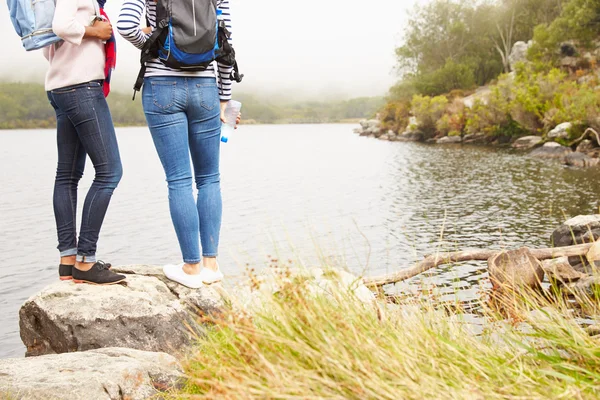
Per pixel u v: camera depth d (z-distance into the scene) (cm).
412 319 304
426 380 226
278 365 242
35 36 372
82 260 403
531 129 3588
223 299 392
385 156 3912
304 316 269
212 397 246
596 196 1623
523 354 276
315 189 2423
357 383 225
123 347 371
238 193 2400
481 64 6738
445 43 6931
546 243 1123
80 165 415
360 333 252
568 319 326
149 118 399
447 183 2216
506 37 6694
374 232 1380
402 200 1912
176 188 407
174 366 346
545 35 4653
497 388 232
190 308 406
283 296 298
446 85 6341
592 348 269
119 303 393
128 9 371
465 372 249
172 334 396
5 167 4159
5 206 2220
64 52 382
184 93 394
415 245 1180
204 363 292
